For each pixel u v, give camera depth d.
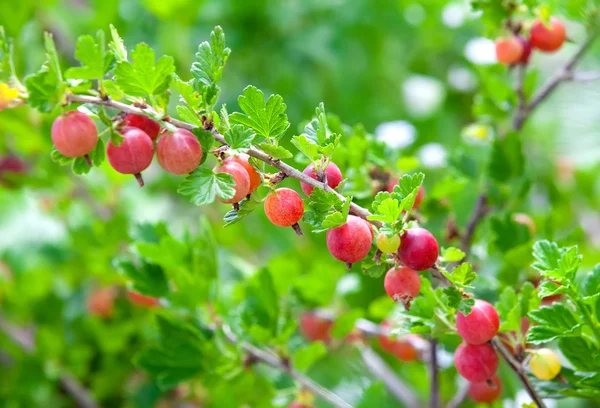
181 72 1.29
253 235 1.22
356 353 0.98
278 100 0.72
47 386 1.01
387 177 0.84
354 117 1.43
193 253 0.86
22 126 1.00
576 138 1.29
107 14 1.31
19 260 1.18
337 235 0.71
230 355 0.85
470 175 0.91
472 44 1.18
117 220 0.97
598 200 1.28
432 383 0.85
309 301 0.92
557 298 0.82
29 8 1.12
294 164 1.06
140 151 0.71
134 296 0.95
